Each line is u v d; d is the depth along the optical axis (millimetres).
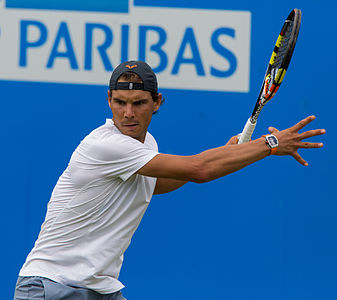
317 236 17594
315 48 17766
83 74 17594
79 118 17594
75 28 17562
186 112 17641
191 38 17641
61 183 9602
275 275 17531
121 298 10078
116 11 17547
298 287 17531
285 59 9781
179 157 9062
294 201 17609
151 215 17438
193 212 17469
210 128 17641
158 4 17578
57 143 17578
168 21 17609
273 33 17719
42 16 17578
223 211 17516
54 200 9562
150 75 9391
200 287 17422
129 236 9766
